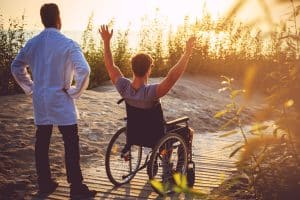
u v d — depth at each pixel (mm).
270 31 2018
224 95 14461
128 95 5234
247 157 2318
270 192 3031
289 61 2398
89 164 6680
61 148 7133
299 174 2721
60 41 4832
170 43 16516
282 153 2783
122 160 6785
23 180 5766
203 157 7344
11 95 10750
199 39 16656
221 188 3238
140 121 5305
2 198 5254
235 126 10797
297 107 2275
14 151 6719
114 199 5176
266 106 2311
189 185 5621
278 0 1903
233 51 16734
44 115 4992
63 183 5703
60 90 4891
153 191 5469
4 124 7859
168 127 5555
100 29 5297
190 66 16547
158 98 5199
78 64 4719
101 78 14055
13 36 11758
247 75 2119
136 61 5129
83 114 9336
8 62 11398
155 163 5309
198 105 12141
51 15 4875
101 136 8156
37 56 4930
